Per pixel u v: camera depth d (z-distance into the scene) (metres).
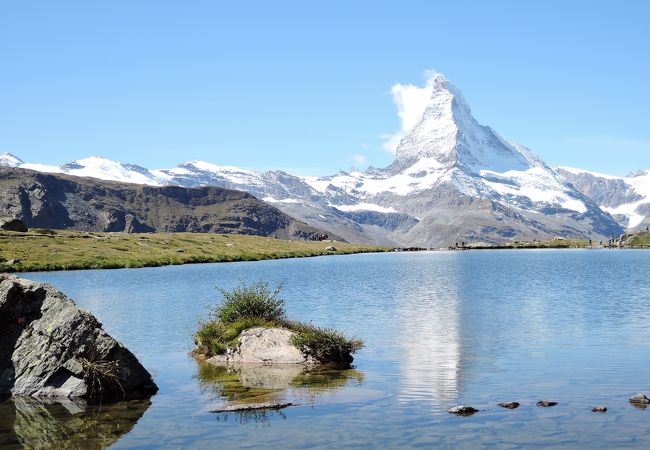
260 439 22.17
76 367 29.25
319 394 28.70
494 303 67.00
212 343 39.09
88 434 23.19
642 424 22.94
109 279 113.00
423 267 153.25
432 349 39.59
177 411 26.31
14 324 30.75
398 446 21.11
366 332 46.94
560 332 45.47
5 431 23.70
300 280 108.25
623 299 69.31
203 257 191.88
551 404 25.80
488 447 20.81
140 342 44.28
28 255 160.00
